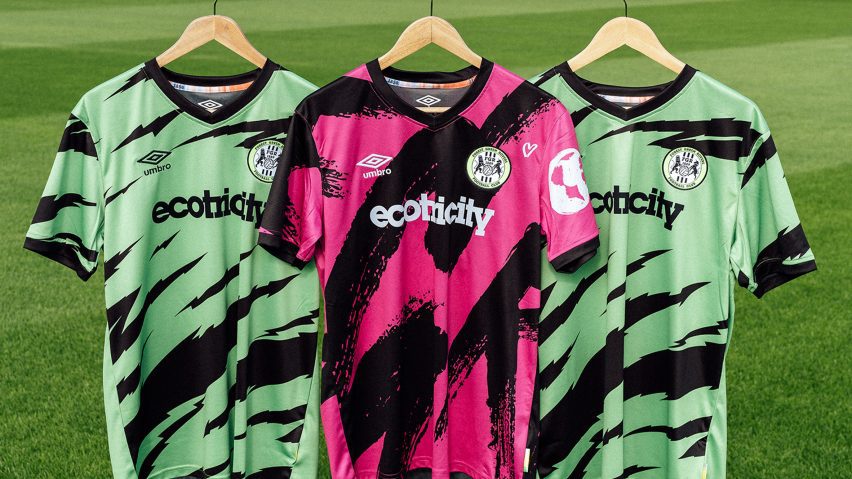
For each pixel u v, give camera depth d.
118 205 2.89
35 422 3.98
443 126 2.85
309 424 3.07
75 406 4.12
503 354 2.92
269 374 3.04
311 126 2.79
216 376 3.02
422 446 3.06
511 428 2.94
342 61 15.36
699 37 19.22
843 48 17.39
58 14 22.81
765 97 12.28
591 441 3.06
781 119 10.83
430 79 2.98
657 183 2.90
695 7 25.97
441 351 2.94
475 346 2.96
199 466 3.12
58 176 2.86
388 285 2.91
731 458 3.78
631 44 2.90
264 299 3.00
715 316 2.94
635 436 3.07
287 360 3.04
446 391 2.97
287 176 2.77
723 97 2.84
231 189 2.95
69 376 4.41
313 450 3.08
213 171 2.93
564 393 3.00
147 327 2.98
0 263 5.93
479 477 3.03
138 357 2.96
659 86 3.00
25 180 7.85
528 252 2.85
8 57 15.25
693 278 2.93
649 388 3.03
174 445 3.09
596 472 3.08
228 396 3.06
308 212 2.80
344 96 2.81
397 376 2.96
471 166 2.86
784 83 13.38
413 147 2.86
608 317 2.94
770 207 2.84
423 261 2.93
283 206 2.76
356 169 2.84
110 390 2.97
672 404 3.01
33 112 10.83
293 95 2.93
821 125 10.48
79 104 2.86
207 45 17.20
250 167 2.93
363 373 2.96
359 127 2.83
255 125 2.92
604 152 2.89
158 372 3.03
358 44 17.69
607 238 2.93
